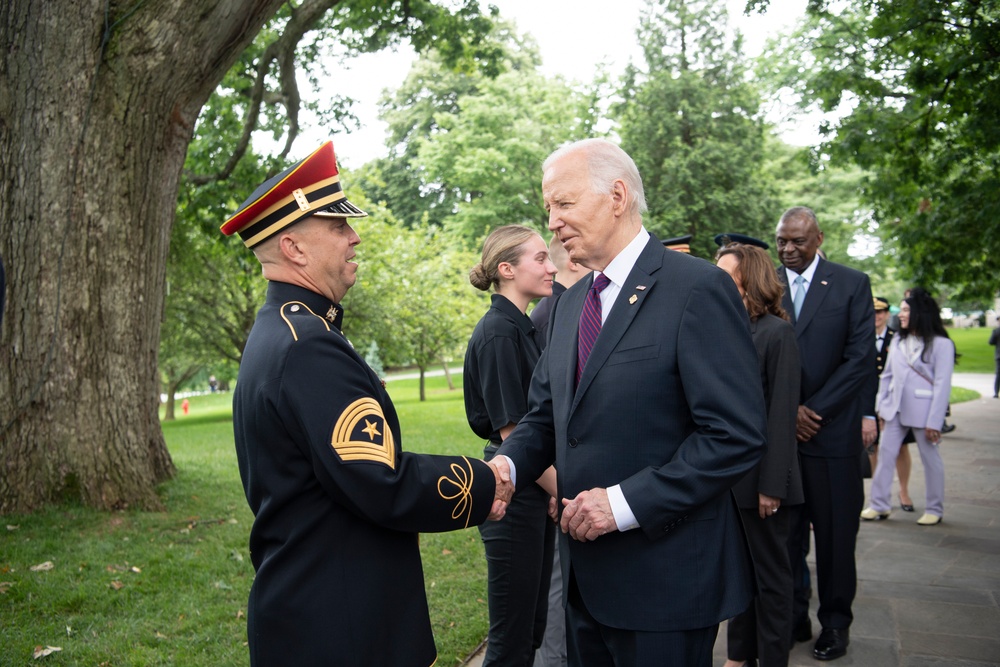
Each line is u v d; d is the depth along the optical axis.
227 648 3.62
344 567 1.78
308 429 1.73
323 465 1.72
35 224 5.64
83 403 5.85
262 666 1.78
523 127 24.33
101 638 3.73
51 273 5.70
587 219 2.08
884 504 6.17
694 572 1.99
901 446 6.46
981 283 13.88
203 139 11.69
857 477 3.61
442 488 1.83
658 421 1.99
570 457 2.09
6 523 5.39
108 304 5.94
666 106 21.28
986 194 10.70
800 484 3.26
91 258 5.84
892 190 12.14
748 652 3.38
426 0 11.73
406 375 41.97
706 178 20.72
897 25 9.16
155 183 6.15
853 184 24.84
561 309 2.35
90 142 5.72
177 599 4.28
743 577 2.07
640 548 2.00
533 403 2.40
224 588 4.44
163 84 5.84
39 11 5.50
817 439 3.61
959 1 8.85
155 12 5.58
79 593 4.25
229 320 20.19
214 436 14.31
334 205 1.95
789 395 3.16
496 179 23.72
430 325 21.00
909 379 6.00
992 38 8.47
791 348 3.20
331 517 1.79
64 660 3.49
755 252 3.35
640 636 1.99
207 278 18.30
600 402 2.03
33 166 5.61
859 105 11.13
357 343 20.34
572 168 2.09
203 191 10.88
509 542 2.81
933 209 12.08
